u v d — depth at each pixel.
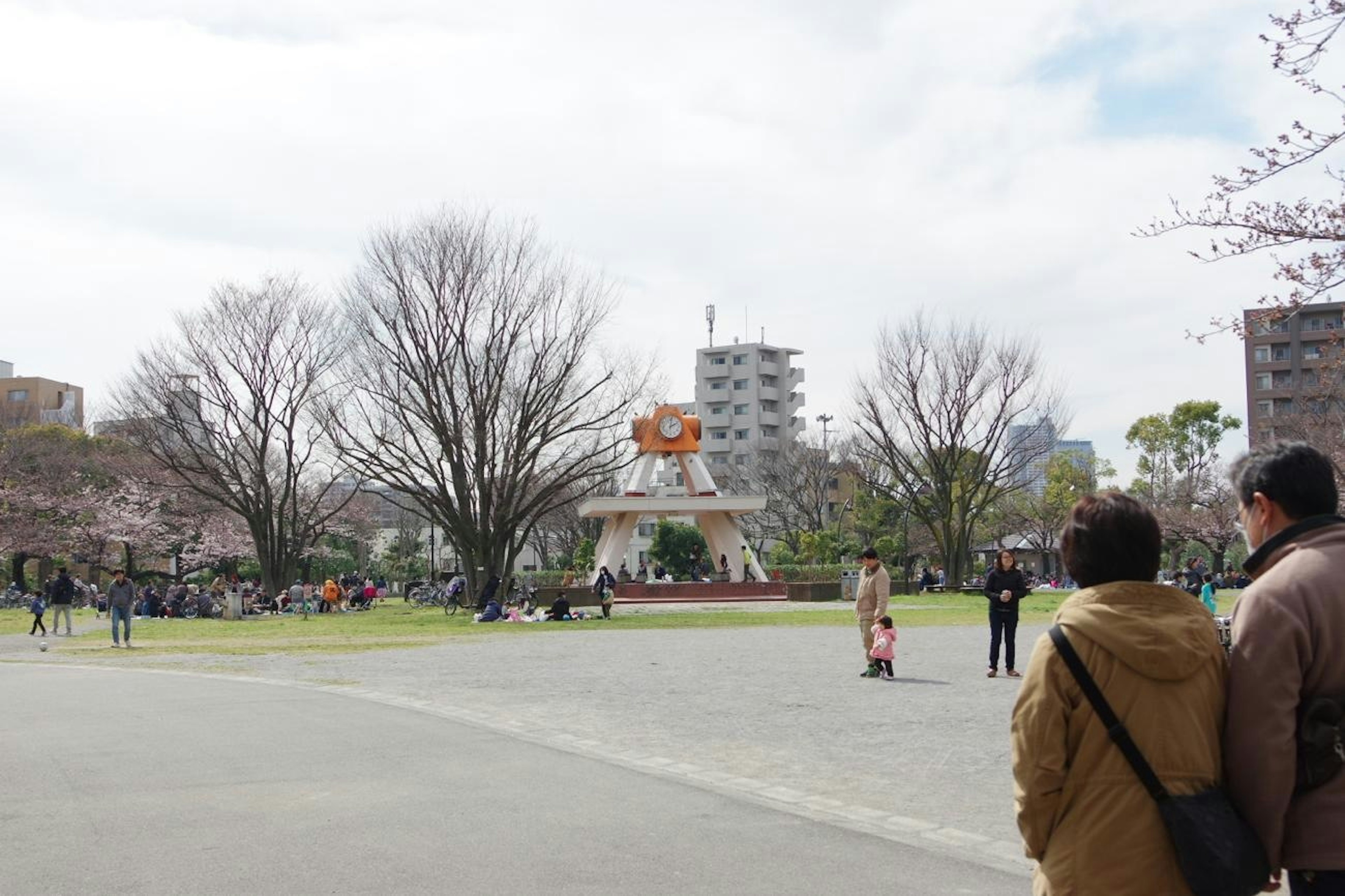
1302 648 3.02
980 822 7.15
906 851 6.40
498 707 12.77
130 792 7.91
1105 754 3.11
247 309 44.66
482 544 38.56
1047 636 3.27
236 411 45.38
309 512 50.50
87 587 48.66
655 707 12.70
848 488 92.00
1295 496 3.29
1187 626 3.13
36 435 52.38
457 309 37.62
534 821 7.08
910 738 10.43
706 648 21.02
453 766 8.94
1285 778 2.98
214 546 57.97
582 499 51.34
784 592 43.66
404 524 85.00
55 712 12.17
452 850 6.36
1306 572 3.09
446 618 35.44
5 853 6.32
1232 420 63.00
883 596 15.52
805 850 6.41
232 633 28.17
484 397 38.19
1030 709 3.22
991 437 50.44
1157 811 3.05
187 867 6.02
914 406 50.44
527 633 26.58
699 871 5.96
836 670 16.58
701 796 7.87
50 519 51.62
